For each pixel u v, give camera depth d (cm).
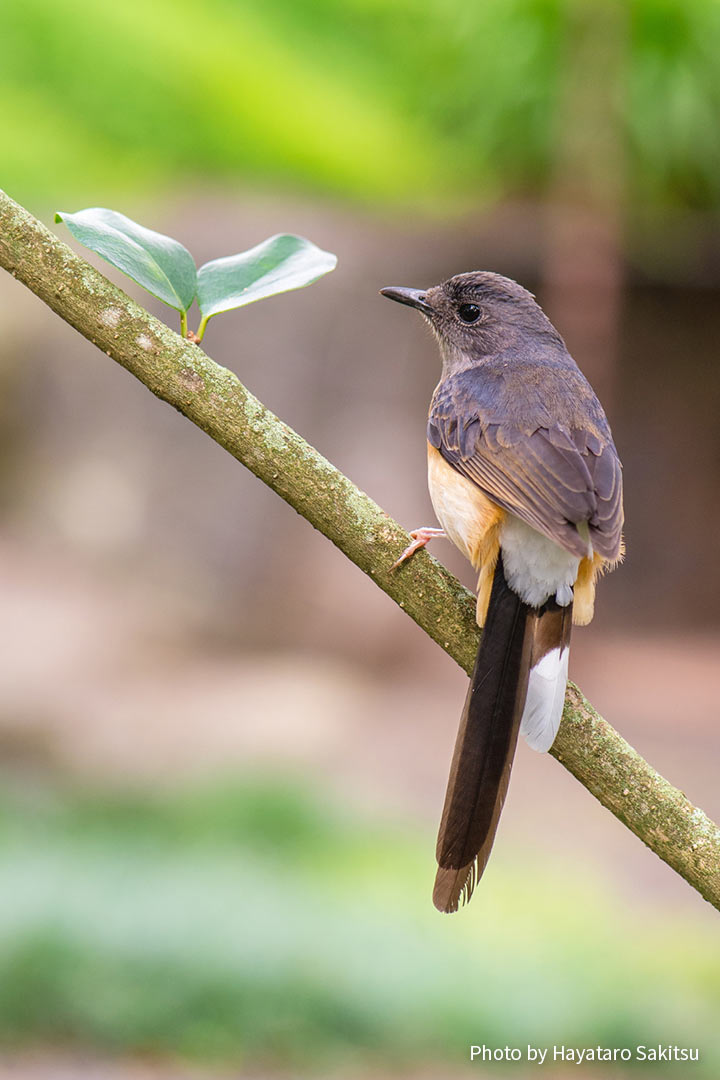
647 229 2188
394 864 1105
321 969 848
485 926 955
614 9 2022
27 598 1956
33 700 1605
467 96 2198
